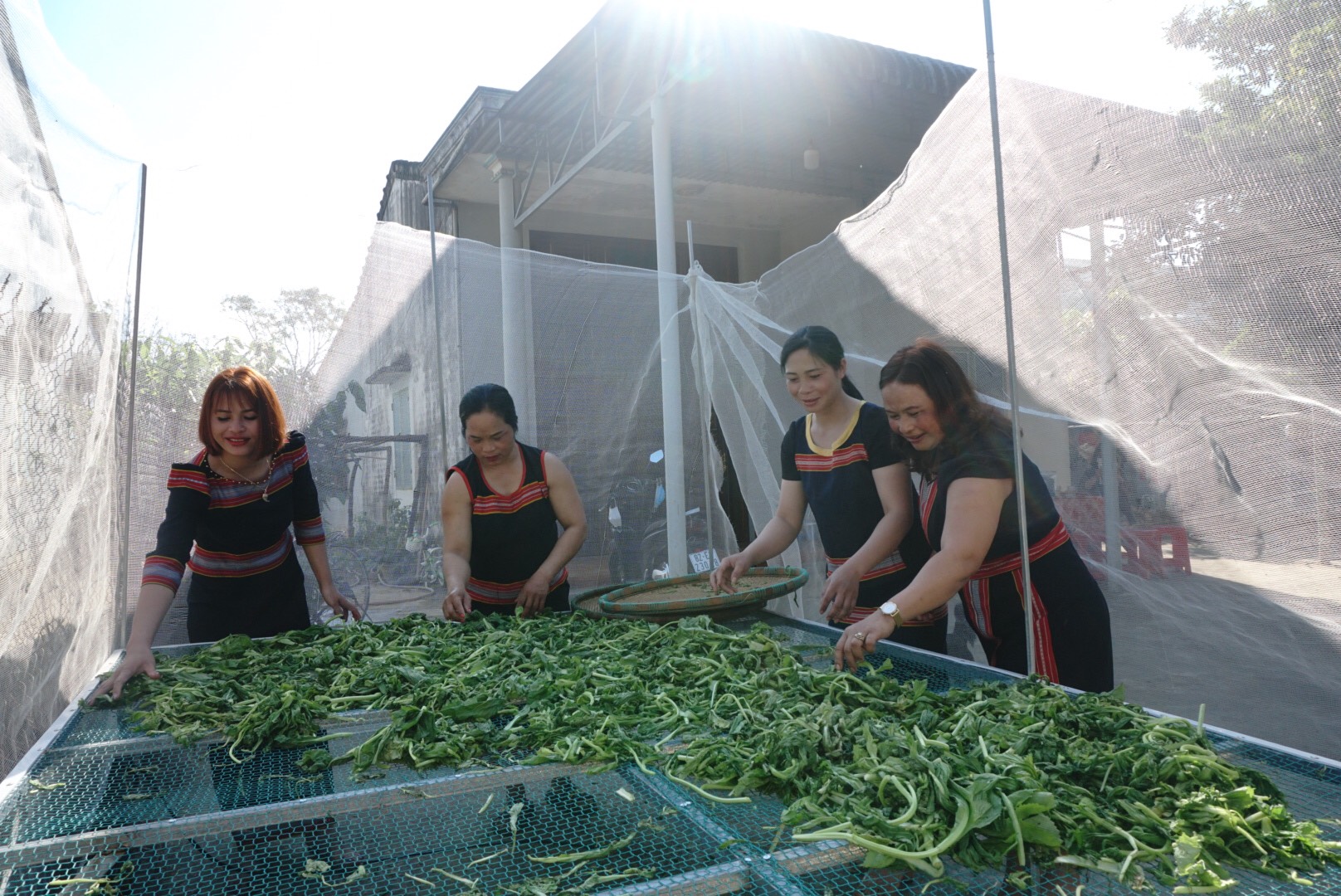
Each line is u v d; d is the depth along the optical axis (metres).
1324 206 1.80
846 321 3.70
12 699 2.60
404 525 4.08
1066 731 1.35
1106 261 2.22
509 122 6.56
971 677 1.82
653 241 9.37
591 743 1.40
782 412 4.50
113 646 3.30
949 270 3.01
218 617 2.75
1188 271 2.03
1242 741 1.34
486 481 2.86
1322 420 1.90
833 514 2.75
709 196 8.56
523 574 2.94
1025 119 2.39
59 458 2.78
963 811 1.03
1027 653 1.98
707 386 4.91
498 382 4.45
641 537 4.88
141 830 1.13
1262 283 1.91
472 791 1.28
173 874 1.06
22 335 2.60
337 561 3.98
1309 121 1.80
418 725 1.49
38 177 2.68
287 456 2.80
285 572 2.85
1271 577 2.01
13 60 2.54
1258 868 0.99
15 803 1.28
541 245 8.79
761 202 8.85
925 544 2.67
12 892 1.03
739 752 1.31
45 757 1.48
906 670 1.91
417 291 4.14
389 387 4.05
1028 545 2.11
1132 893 0.95
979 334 2.86
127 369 3.34
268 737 1.52
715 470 5.02
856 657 1.80
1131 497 2.25
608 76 5.88
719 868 1.00
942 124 2.97
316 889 1.01
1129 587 2.26
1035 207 2.44
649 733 1.47
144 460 3.43
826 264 3.79
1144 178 2.10
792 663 1.82
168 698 1.75
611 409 4.80
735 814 1.16
